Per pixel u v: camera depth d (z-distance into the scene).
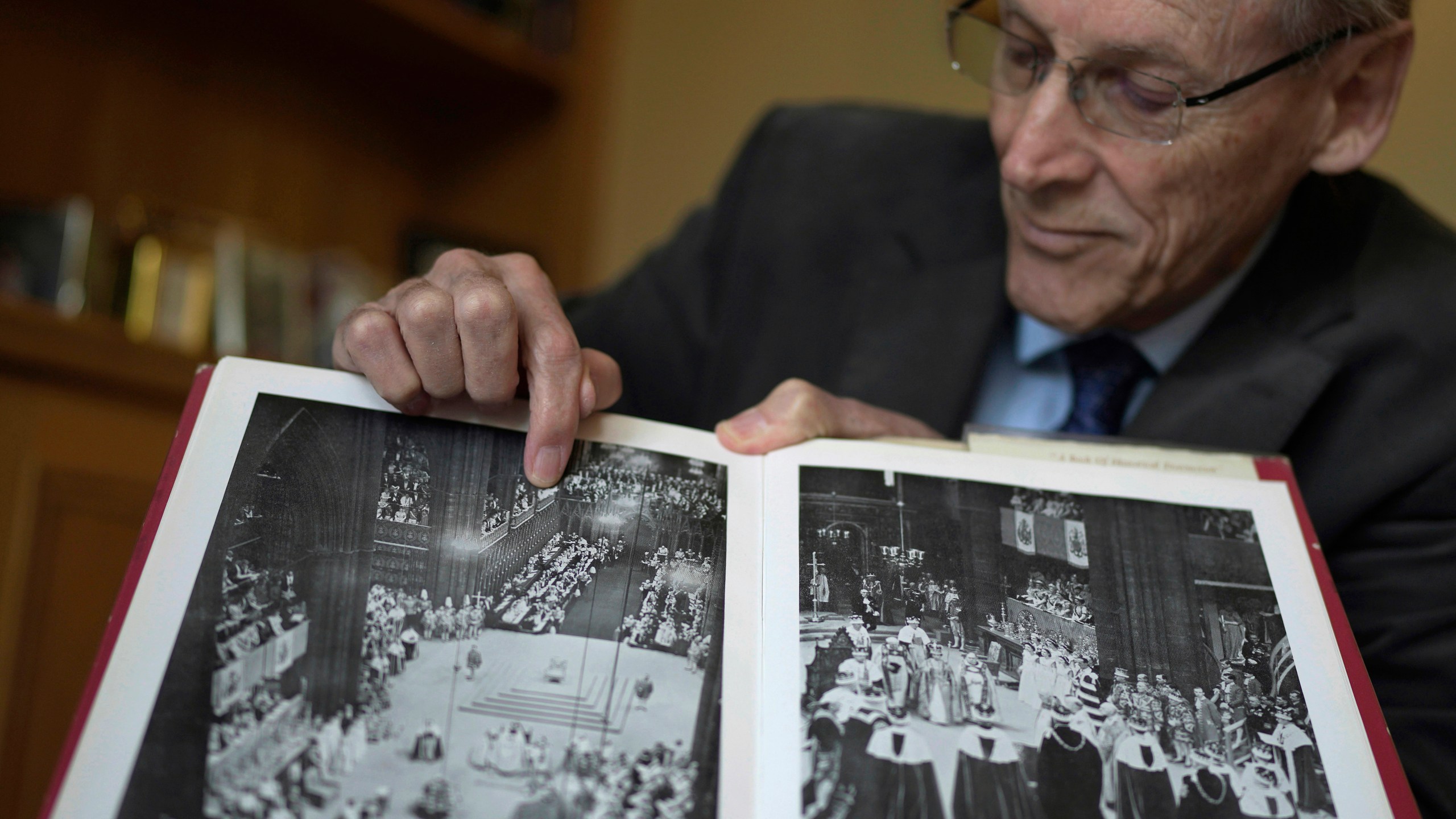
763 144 1.29
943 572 0.64
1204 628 0.65
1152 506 0.70
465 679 0.55
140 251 1.45
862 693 0.58
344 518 0.59
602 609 0.59
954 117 1.25
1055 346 1.05
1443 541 0.90
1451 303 0.97
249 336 1.54
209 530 0.57
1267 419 0.92
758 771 0.54
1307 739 0.60
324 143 1.99
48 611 1.19
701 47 2.22
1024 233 0.90
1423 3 1.63
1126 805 0.56
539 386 0.64
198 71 1.81
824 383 1.12
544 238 2.07
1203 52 0.79
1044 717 0.59
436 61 1.97
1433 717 0.80
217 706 0.51
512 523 0.61
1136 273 0.89
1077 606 0.64
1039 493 0.70
